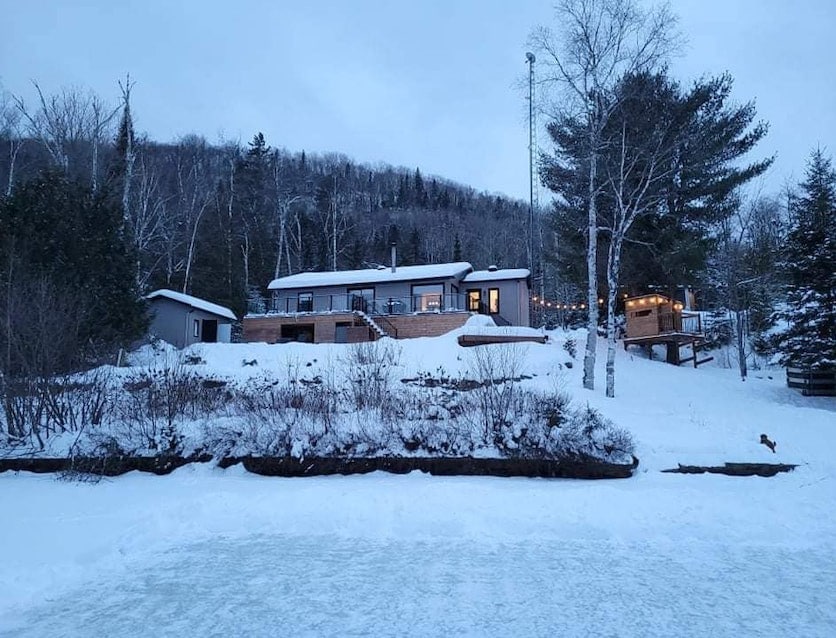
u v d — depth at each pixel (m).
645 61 16.36
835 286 16.69
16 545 5.63
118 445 9.30
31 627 4.05
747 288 24.27
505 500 7.01
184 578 4.97
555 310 40.97
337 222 51.78
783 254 19.06
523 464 8.70
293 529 6.39
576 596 4.51
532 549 5.68
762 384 18.66
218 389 13.34
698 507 6.71
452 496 7.18
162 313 27.67
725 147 20.55
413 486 7.80
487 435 9.05
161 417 10.58
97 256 16.31
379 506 6.85
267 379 16.06
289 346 20.58
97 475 8.91
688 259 20.30
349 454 9.05
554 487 7.82
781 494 7.30
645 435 9.90
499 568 5.16
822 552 5.55
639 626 3.99
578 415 9.35
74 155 27.20
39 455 9.36
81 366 11.53
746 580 4.84
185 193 37.56
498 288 29.42
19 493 7.78
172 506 6.84
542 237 42.44
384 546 5.82
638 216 20.36
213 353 20.20
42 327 10.20
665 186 19.78
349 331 25.72
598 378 17.55
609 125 17.45
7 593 4.57
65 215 16.09
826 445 9.83
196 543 5.95
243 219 43.50
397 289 29.03
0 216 15.38
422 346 19.19
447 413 9.82
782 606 4.31
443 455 8.95
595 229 16.33
